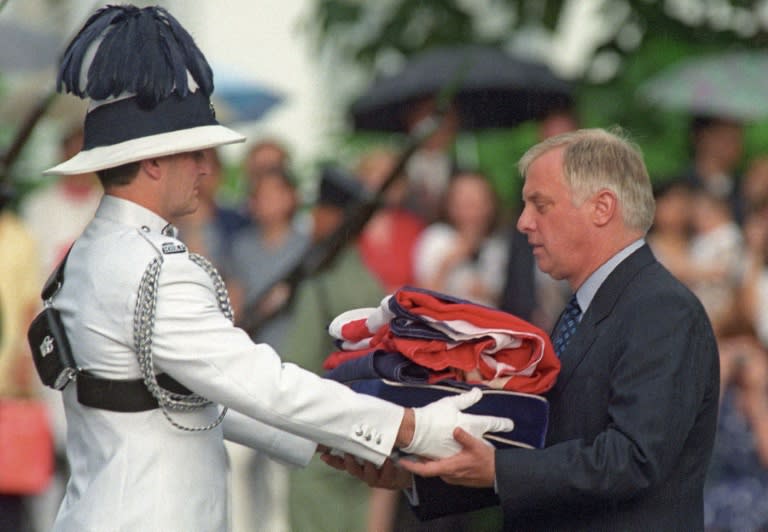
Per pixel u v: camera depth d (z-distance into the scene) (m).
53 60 34.69
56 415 27.17
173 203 15.12
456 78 25.41
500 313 15.31
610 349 15.06
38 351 15.09
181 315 14.59
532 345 15.26
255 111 36.84
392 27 37.25
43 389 27.27
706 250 29.02
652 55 35.28
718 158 32.31
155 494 14.70
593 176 15.34
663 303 14.95
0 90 34.16
